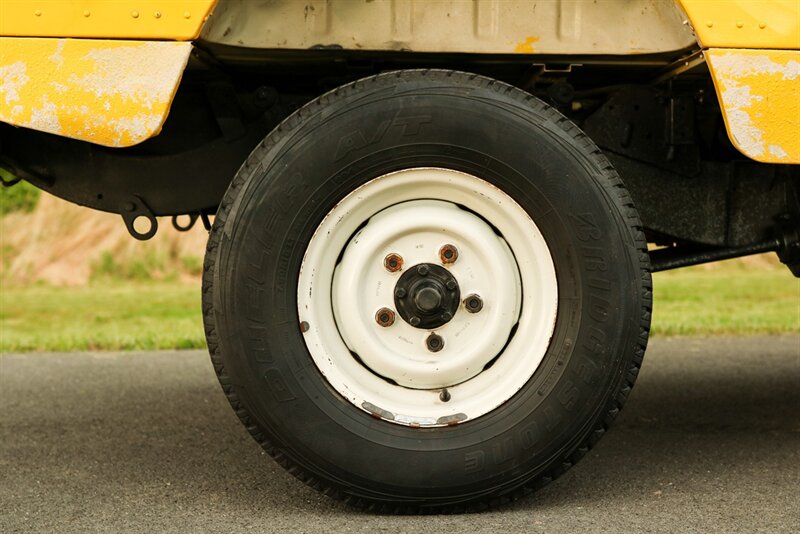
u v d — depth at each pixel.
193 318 8.28
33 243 12.82
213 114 3.12
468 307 2.57
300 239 2.52
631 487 2.88
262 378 2.50
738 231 3.12
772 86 2.48
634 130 3.08
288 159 2.50
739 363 5.30
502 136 2.52
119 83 2.39
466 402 2.57
